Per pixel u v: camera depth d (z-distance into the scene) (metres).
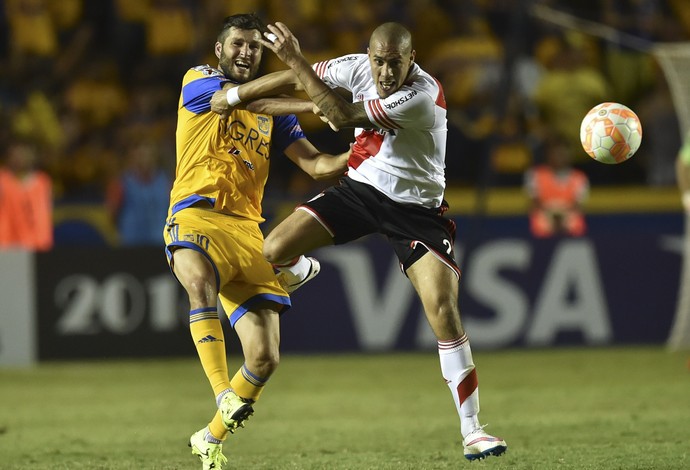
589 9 53.53
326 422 25.78
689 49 40.28
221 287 18.33
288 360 39.69
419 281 17.84
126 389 32.94
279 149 19.84
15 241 43.22
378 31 16.92
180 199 18.77
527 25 52.16
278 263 18.38
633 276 41.91
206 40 51.75
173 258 18.38
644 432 22.67
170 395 31.56
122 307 39.56
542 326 41.25
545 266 41.34
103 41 53.19
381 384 33.19
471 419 17.58
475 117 48.69
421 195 18.03
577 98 49.84
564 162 45.50
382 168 18.05
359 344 40.66
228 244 18.41
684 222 46.59
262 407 28.75
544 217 45.19
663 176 49.03
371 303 40.78
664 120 49.16
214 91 18.70
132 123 49.59
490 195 46.00
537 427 24.00
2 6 52.19
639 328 41.84
